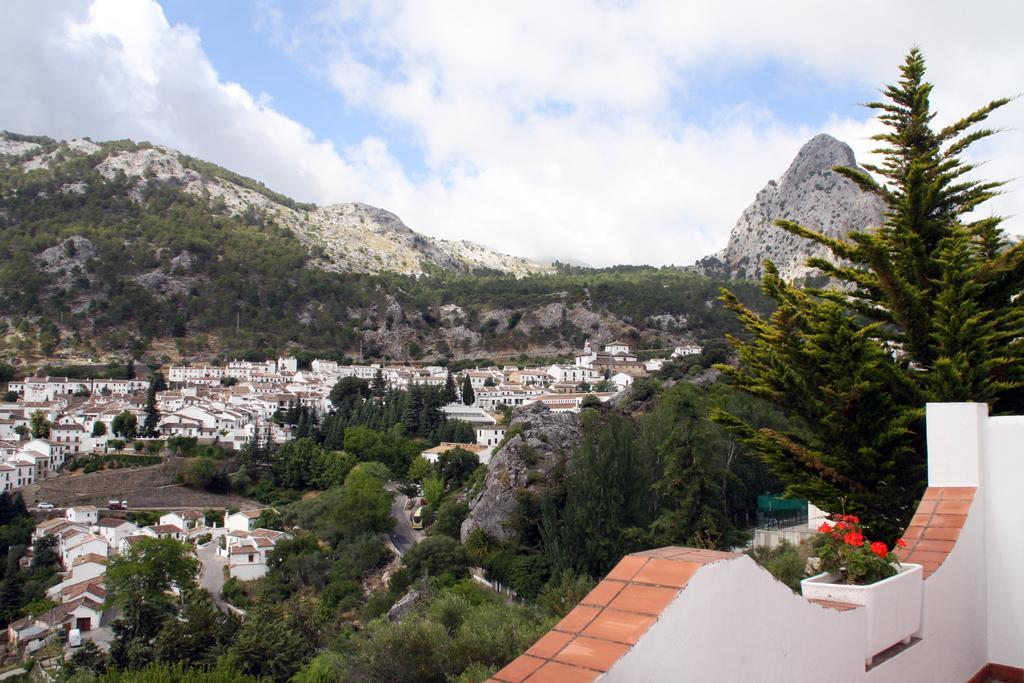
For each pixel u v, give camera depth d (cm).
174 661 4081
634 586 486
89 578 7244
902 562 881
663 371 11044
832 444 1766
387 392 15450
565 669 422
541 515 5478
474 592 5056
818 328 1708
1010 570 935
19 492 9806
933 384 1577
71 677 3741
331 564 7112
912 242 1741
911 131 1891
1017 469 941
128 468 10900
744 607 520
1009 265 1608
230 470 11438
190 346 19825
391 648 2756
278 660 3856
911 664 776
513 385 16988
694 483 3800
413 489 9794
